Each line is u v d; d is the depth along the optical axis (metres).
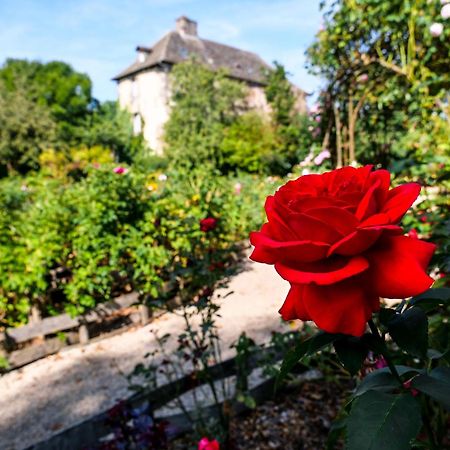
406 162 3.74
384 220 0.48
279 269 0.50
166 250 4.77
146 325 4.84
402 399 0.54
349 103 5.82
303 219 0.48
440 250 1.34
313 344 0.59
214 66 43.69
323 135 6.59
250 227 7.71
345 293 0.49
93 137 35.78
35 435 3.03
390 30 4.48
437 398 0.53
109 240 4.70
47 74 41.03
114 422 2.11
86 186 5.60
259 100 45.91
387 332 0.61
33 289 4.32
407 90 4.84
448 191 4.23
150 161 33.59
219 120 33.19
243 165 28.89
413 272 0.48
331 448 0.96
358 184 0.56
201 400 2.81
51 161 28.86
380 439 0.50
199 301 2.52
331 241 0.50
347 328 0.48
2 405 3.51
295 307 0.54
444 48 4.13
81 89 42.12
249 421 2.73
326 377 2.40
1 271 4.09
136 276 4.73
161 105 40.22
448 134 4.37
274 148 29.25
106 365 3.99
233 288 5.76
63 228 4.68
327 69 5.88
